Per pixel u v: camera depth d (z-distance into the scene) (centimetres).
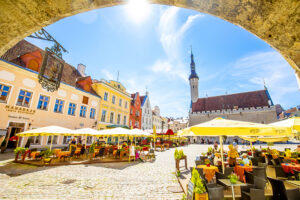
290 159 781
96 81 2470
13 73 1228
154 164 978
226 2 187
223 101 5162
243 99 4859
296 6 160
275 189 372
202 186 317
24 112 1279
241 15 195
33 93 1355
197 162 666
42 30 534
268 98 4425
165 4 217
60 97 1612
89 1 199
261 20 186
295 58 184
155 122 4647
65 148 1223
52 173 710
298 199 335
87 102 1953
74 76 2069
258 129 375
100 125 2133
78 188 522
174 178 655
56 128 977
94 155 1141
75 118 1766
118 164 972
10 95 1198
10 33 205
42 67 834
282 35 182
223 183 405
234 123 432
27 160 966
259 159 875
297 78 190
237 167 594
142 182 597
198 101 5666
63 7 200
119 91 2589
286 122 512
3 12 186
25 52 1455
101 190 507
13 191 477
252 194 333
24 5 188
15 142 1270
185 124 7294
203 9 210
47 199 429
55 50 767
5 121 1158
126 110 2812
